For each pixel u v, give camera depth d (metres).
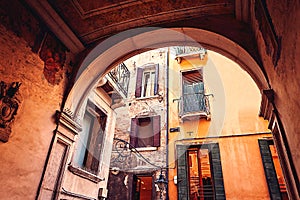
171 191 6.46
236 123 6.93
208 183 7.82
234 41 3.08
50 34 3.26
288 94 1.89
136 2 3.25
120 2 3.24
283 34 1.76
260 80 3.02
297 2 1.38
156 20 3.55
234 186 5.91
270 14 2.06
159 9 3.38
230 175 6.10
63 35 3.42
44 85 3.03
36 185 2.71
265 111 2.78
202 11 3.38
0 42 2.41
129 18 3.51
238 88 7.63
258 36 2.73
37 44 2.98
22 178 2.51
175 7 3.34
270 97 2.46
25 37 2.78
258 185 5.74
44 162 2.88
